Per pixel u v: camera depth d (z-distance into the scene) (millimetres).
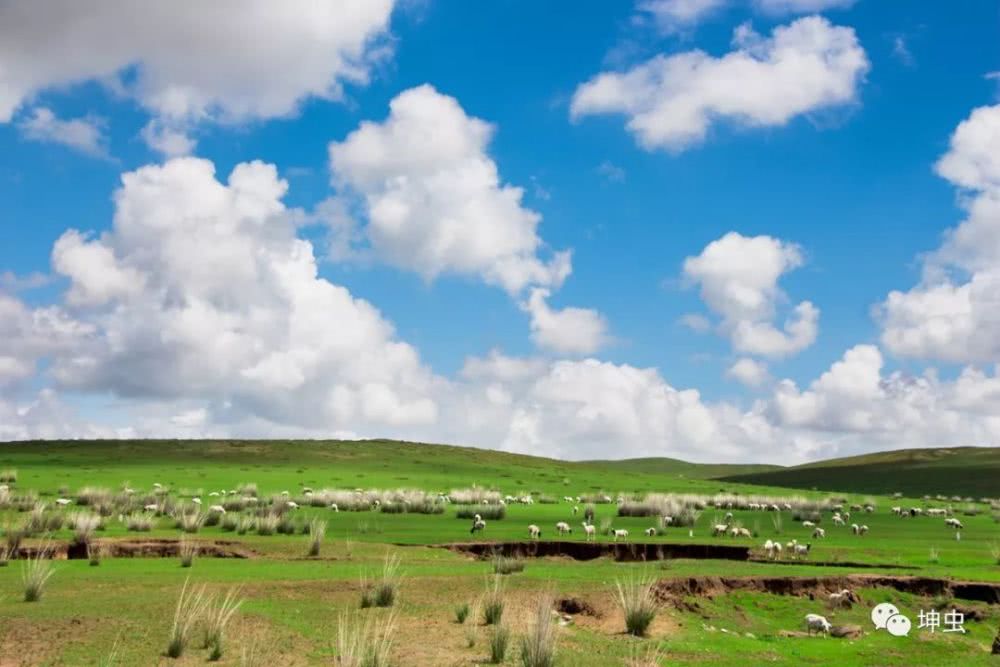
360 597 21594
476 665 16391
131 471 88500
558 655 17422
